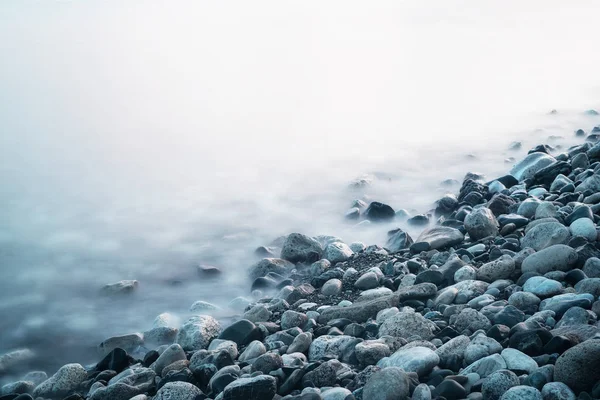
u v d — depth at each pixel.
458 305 4.42
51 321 5.68
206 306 5.60
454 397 3.35
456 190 7.79
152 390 4.24
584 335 3.58
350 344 4.16
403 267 5.41
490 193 6.86
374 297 4.89
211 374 4.14
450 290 4.61
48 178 9.11
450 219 6.34
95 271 6.58
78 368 4.69
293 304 5.24
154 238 7.27
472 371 3.55
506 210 6.03
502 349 3.72
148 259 6.78
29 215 7.95
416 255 5.63
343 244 6.20
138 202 8.27
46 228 7.59
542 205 5.57
